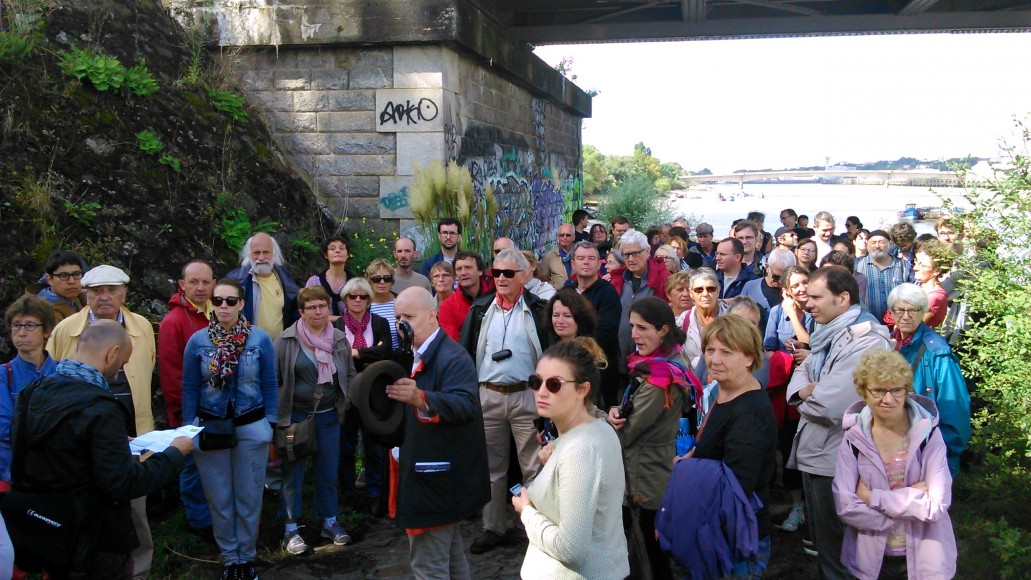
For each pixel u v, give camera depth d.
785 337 6.17
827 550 4.54
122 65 8.79
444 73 10.52
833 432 4.55
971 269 6.07
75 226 7.00
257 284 6.50
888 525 3.84
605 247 12.46
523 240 14.98
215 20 10.57
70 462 3.69
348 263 9.77
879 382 3.79
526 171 15.24
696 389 4.48
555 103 17.92
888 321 5.67
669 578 4.49
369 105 10.58
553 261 9.16
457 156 11.09
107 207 7.36
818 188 137.75
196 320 5.80
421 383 4.44
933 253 6.71
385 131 10.54
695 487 3.78
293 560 5.65
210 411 5.12
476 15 11.00
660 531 3.88
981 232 5.87
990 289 5.86
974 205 5.84
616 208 26.97
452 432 4.33
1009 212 5.76
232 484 5.25
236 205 8.73
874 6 19.22
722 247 7.94
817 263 10.86
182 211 8.03
